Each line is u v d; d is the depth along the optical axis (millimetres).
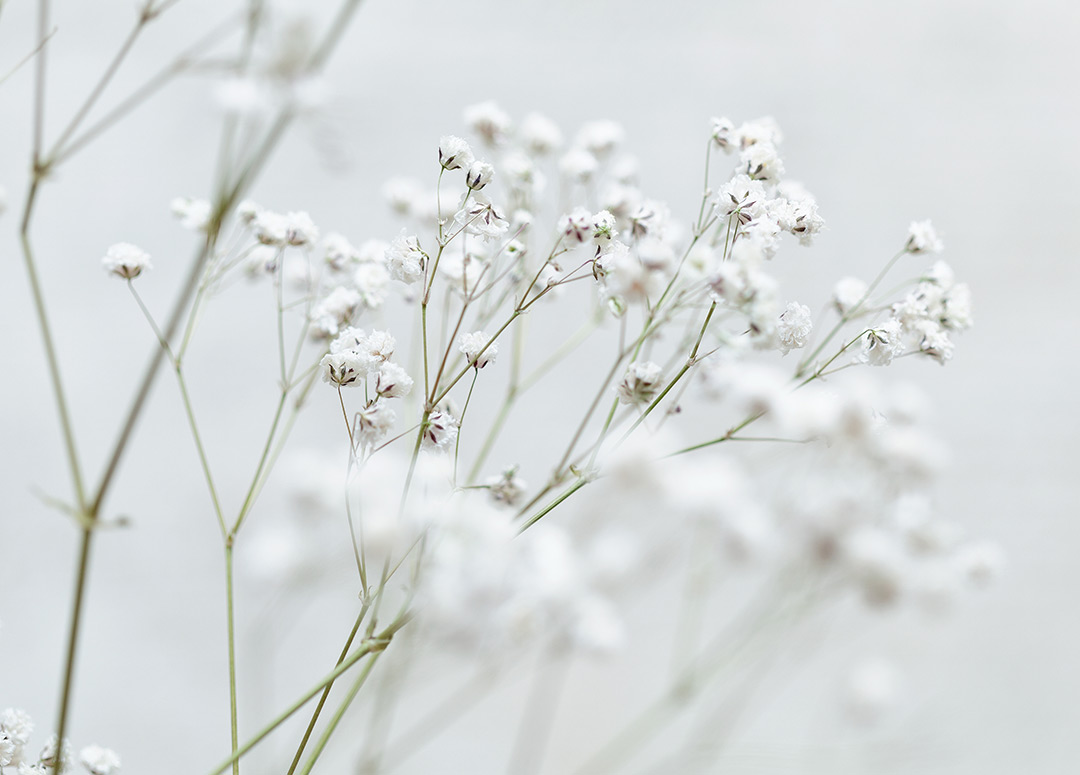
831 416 354
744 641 444
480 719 612
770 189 350
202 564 605
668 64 683
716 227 355
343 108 411
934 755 642
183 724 592
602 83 674
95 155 614
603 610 383
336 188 631
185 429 614
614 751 597
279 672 592
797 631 550
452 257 355
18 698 572
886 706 484
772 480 492
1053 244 730
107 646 590
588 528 408
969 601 690
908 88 719
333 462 357
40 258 604
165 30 619
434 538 349
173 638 597
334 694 448
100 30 613
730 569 403
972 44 729
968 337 714
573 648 390
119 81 617
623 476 354
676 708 457
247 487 614
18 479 587
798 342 344
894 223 704
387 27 646
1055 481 714
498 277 356
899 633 672
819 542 393
